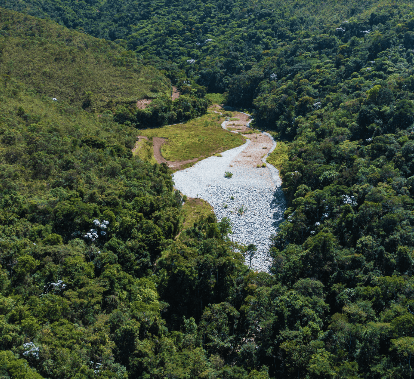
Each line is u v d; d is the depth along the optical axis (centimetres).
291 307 6209
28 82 16525
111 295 6197
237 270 7175
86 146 10469
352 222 7969
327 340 5750
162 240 7881
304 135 13488
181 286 6775
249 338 6456
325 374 5081
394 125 11225
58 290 5969
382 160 9675
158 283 6894
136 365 5356
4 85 13988
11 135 9375
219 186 11662
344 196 8612
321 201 8869
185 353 5534
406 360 5200
